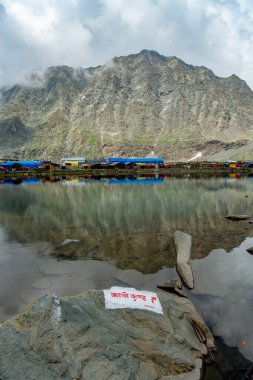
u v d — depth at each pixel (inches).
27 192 2107.5
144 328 331.6
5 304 431.8
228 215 1157.7
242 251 688.4
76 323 310.5
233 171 5974.4
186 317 374.0
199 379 291.7
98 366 274.5
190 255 661.3
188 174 5211.6
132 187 2546.8
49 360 273.3
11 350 278.8
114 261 617.9
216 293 470.0
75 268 577.6
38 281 514.3
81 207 1390.3
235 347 338.3
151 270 568.4
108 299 365.7
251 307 425.7
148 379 278.4
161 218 1103.6
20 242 770.2
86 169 5930.1
